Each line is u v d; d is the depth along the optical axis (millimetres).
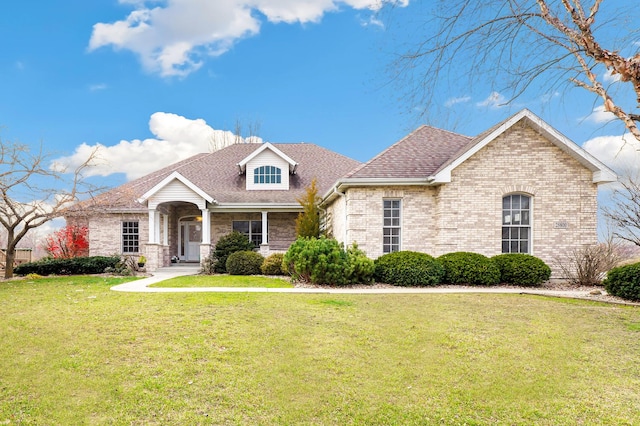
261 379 5250
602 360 5906
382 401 4719
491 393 4898
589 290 12594
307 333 7102
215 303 9555
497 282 13156
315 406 4602
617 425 4184
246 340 6648
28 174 16469
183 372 5402
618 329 7457
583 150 14117
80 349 6234
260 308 9016
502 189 14570
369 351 6273
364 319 8117
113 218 21109
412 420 4305
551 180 14609
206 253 18641
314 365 5711
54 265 17625
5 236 26125
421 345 6547
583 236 14586
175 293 11250
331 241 13789
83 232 21281
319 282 13164
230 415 4387
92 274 17781
